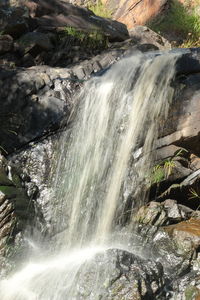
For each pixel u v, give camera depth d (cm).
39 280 593
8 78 771
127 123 713
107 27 995
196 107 705
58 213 700
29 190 712
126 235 662
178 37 1212
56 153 738
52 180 722
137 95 721
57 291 571
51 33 921
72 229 689
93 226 687
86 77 820
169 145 704
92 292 556
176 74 713
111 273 561
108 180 702
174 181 692
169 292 573
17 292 589
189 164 708
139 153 699
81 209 697
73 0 1364
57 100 765
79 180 714
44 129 750
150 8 1245
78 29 939
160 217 663
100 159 714
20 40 877
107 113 732
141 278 561
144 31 1043
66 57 898
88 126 741
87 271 570
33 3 960
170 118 706
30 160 736
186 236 618
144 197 685
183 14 1241
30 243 657
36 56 878
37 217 690
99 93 753
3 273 618
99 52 921
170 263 610
